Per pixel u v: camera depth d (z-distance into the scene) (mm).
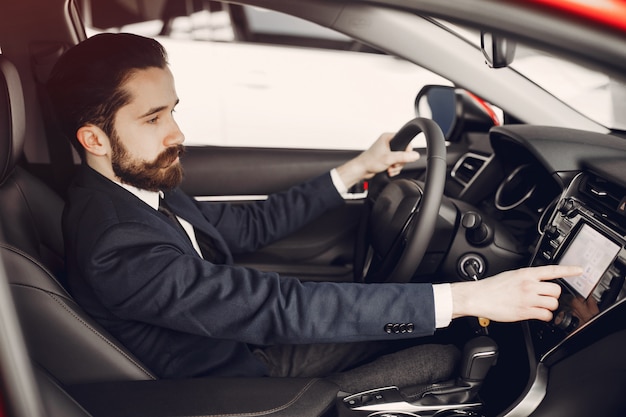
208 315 981
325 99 2717
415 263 1120
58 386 736
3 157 1010
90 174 1040
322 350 1330
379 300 989
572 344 998
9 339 521
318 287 1003
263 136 2754
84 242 983
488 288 983
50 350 942
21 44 1427
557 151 1165
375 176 1511
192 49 2623
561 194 1157
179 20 2576
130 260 970
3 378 523
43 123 1510
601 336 953
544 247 1150
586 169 1127
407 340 1364
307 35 2705
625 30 457
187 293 978
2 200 1042
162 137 1027
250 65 2672
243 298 979
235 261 1614
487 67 1444
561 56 506
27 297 907
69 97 962
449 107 1863
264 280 995
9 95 1007
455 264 1280
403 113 2736
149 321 1002
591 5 457
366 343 1350
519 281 970
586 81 1442
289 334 988
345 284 1022
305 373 1299
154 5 2490
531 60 1457
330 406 931
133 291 971
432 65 1435
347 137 2766
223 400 894
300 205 1462
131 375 978
